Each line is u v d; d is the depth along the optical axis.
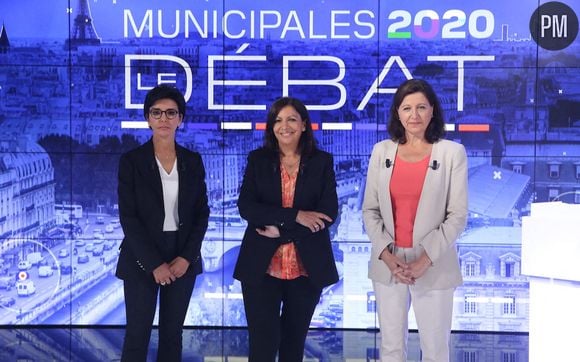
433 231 3.34
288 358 3.64
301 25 5.46
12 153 5.49
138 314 3.63
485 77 5.44
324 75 5.48
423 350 3.43
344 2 5.45
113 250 5.55
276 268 3.54
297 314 3.60
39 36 5.45
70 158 5.51
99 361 4.68
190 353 4.91
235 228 5.54
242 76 5.49
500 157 5.45
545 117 5.42
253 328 3.57
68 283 5.57
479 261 5.51
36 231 5.54
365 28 5.45
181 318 3.71
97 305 5.59
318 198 3.63
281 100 3.59
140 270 3.63
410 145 3.47
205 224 3.77
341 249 5.54
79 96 5.48
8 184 5.50
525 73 5.41
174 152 3.73
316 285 3.53
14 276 5.55
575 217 3.55
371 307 5.57
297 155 3.64
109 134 5.51
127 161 3.65
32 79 5.46
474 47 5.43
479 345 5.15
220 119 5.50
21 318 5.57
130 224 3.59
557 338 3.65
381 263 3.46
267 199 3.60
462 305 5.54
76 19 5.46
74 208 5.53
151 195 3.62
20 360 4.69
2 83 5.46
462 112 5.45
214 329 5.56
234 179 5.52
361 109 5.48
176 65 5.48
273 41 5.48
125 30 5.47
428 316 3.39
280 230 3.52
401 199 3.43
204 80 5.49
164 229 3.65
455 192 3.38
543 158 5.44
